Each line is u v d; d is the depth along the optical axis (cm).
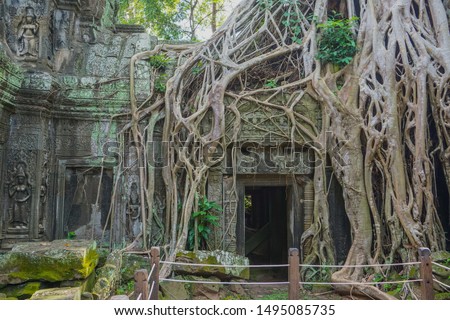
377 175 660
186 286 589
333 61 702
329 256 661
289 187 729
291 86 699
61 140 701
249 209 1388
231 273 596
